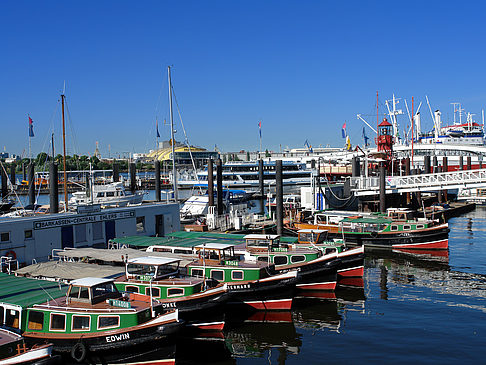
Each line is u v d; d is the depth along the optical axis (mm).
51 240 39719
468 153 132750
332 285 38000
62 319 22547
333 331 30469
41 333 22500
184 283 28406
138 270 29891
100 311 22453
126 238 40938
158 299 28016
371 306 35594
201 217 69125
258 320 32938
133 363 22250
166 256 34750
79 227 42031
